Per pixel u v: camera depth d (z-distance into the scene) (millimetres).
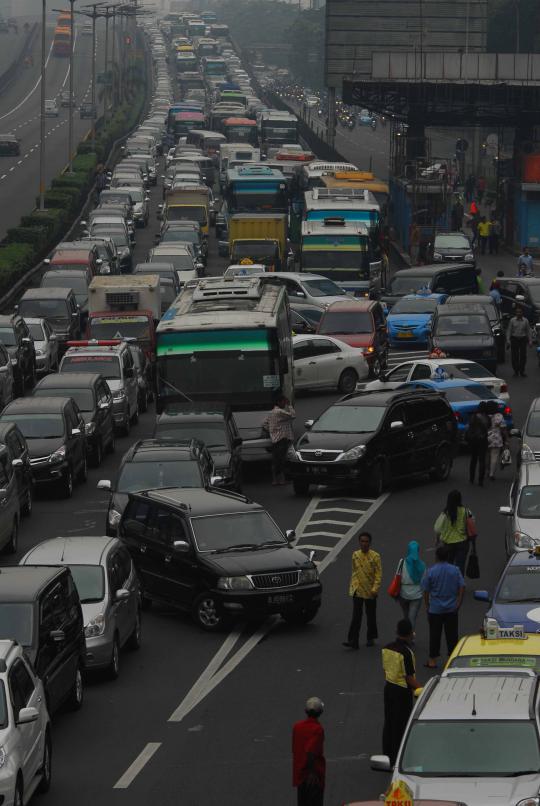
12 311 137875
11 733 33469
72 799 36312
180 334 82500
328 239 147625
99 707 44531
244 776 37781
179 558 54438
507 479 78625
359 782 37000
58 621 42625
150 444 67938
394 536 66125
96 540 51562
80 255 144000
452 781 29734
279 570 53000
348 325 112938
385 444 75062
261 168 178250
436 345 109438
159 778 37781
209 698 45062
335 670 47719
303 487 75812
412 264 178250
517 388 105062
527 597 46875
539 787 29391
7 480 64938
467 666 36219
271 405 82250
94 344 101062
